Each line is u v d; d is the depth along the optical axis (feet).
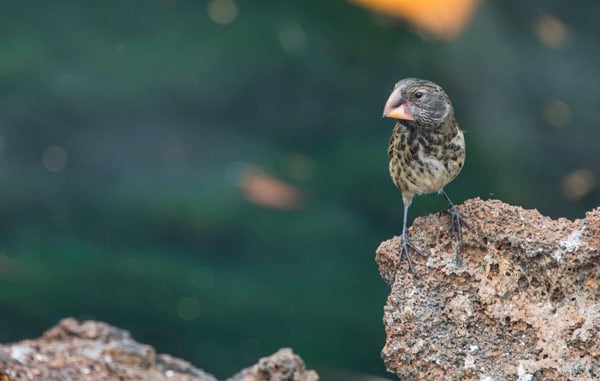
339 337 40.55
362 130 53.78
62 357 26.22
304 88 56.29
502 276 19.63
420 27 60.13
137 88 55.72
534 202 48.70
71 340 27.45
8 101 54.19
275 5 62.13
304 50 58.65
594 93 55.21
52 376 25.20
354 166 51.26
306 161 51.78
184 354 39.37
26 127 52.70
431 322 20.03
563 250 19.08
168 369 27.50
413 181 22.02
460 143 21.83
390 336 20.33
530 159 51.06
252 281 44.06
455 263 20.01
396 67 57.52
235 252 45.96
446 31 59.67
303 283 43.96
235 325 41.19
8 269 43.93
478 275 19.83
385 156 51.78
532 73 56.80
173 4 62.08
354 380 38.19
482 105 54.60
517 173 50.19
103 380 25.70
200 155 51.88
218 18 61.05
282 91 55.98
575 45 59.06
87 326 27.68
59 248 45.75
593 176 50.03
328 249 46.11
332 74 57.11
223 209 48.49
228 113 54.65
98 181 50.19
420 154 21.62
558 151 51.49
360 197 49.32
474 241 19.90
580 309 18.99
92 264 44.57
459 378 19.70
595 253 18.80
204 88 55.98
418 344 20.06
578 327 18.90
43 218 47.62
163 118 53.93
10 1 61.36
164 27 60.18
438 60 57.88
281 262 45.44
